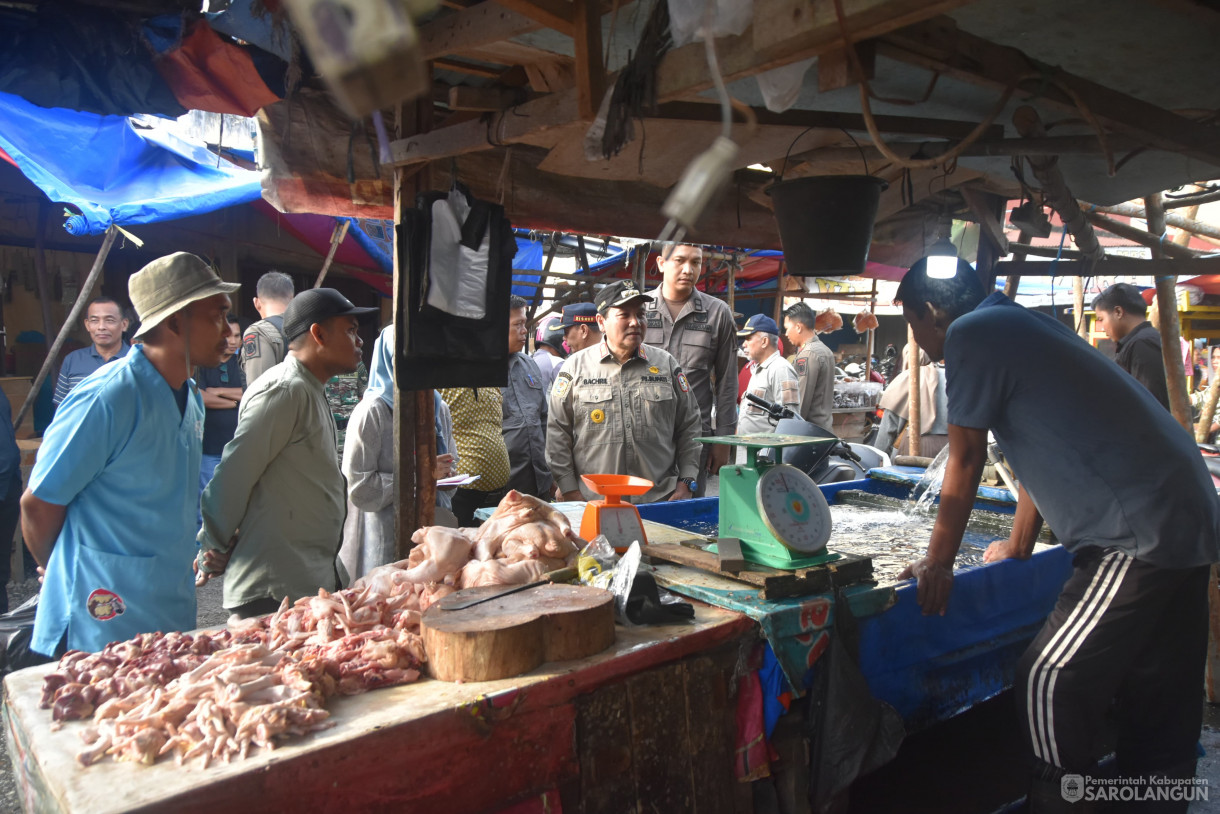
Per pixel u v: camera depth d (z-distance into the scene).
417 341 2.61
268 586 2.51
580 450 3.96
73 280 7.54
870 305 12.78
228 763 1.26
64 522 2.23
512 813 1.52
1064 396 2.07
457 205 2.66
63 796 1.18
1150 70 2.31
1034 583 2.62
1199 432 6.75
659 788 1.75
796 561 2.08
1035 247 3.76
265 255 8.51
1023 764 2.87
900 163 1.73
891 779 2.77
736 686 1.91
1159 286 3.53
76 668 1.60
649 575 1.92
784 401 5.34
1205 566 2.15
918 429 5.64
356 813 1.35
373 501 3.11
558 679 1.57
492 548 2.10
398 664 1.60
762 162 3.02
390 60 0.61
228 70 2.54
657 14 1.79
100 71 2.41
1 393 4.28
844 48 1.52
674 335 4.41
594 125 2.01
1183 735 2.20
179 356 2.35
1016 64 1.92
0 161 6.21
